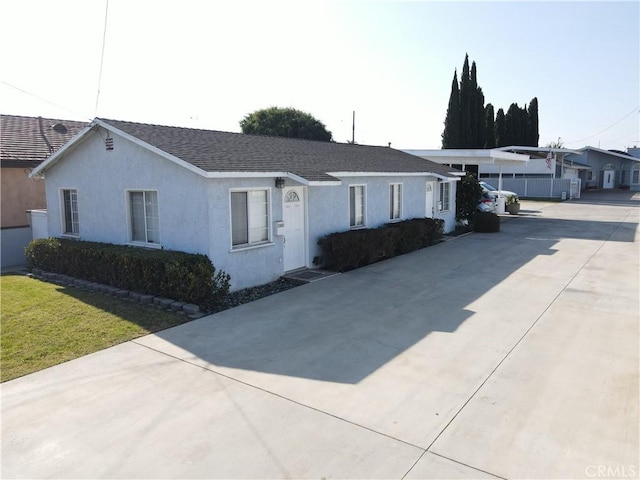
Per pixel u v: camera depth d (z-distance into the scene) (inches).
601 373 218.8
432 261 510.9
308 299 354.9
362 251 477.1
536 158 1581.0
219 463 155.2
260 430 174.2
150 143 374.0
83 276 422.3
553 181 1513.3
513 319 300.2
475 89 1583.4
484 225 755.4
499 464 152.0
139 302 349.1
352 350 251.3
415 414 184.1
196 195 356.5
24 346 261.4
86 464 155.9
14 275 485.4
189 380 217.6
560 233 729.0
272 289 387.2
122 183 423.5
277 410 188.9
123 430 175.8
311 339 268.8
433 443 164.4
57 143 679.7
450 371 223.0
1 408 193.8
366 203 545.3
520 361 233.6
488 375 218.1
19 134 673.0
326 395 201.0
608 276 421.7
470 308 326.3
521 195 1571.1
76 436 172.4
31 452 163.3
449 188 761.6
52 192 511.2
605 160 2042.3
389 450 160.6
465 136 1556.3
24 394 205.9
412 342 261.7
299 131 1921.8
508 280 410.9
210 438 169.6
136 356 247.1
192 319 308.0
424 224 603.2
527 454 156.9
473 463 152.8
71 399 200.7
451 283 402.6
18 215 595.2
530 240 661.9
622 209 1138.0
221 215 359.6
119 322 301.0
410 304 338.0
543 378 214.1
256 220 397.4
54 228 518.3
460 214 786.2
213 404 194.5
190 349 256.1
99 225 457.7
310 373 223.3
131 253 373.1
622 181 2046.0
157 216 401.7
